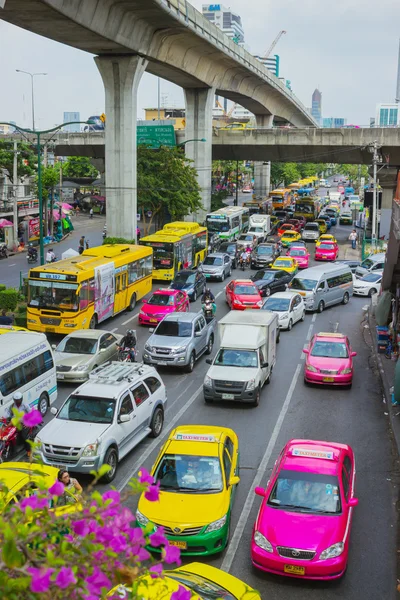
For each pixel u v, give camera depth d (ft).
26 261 177.68
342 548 37.45
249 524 44.86
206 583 28.76
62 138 274.77
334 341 81.76
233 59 205.67
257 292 120.47
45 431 51.37
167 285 143.33
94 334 80.69
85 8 122.52
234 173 469.16
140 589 24.36
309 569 36.73
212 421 65.87
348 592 37.01
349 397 74.74
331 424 65.57
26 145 208.33
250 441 60.49
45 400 64.44
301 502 40.01
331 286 127.24
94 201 330.75
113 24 136.56
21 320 102.42
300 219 265.34
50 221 224.53
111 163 161.48
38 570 12.49
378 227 223.51
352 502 40.06
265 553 37.50
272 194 297.53
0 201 207.92
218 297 132.98
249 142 232.12
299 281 123.44
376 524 45.16
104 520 14.42
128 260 114.73
